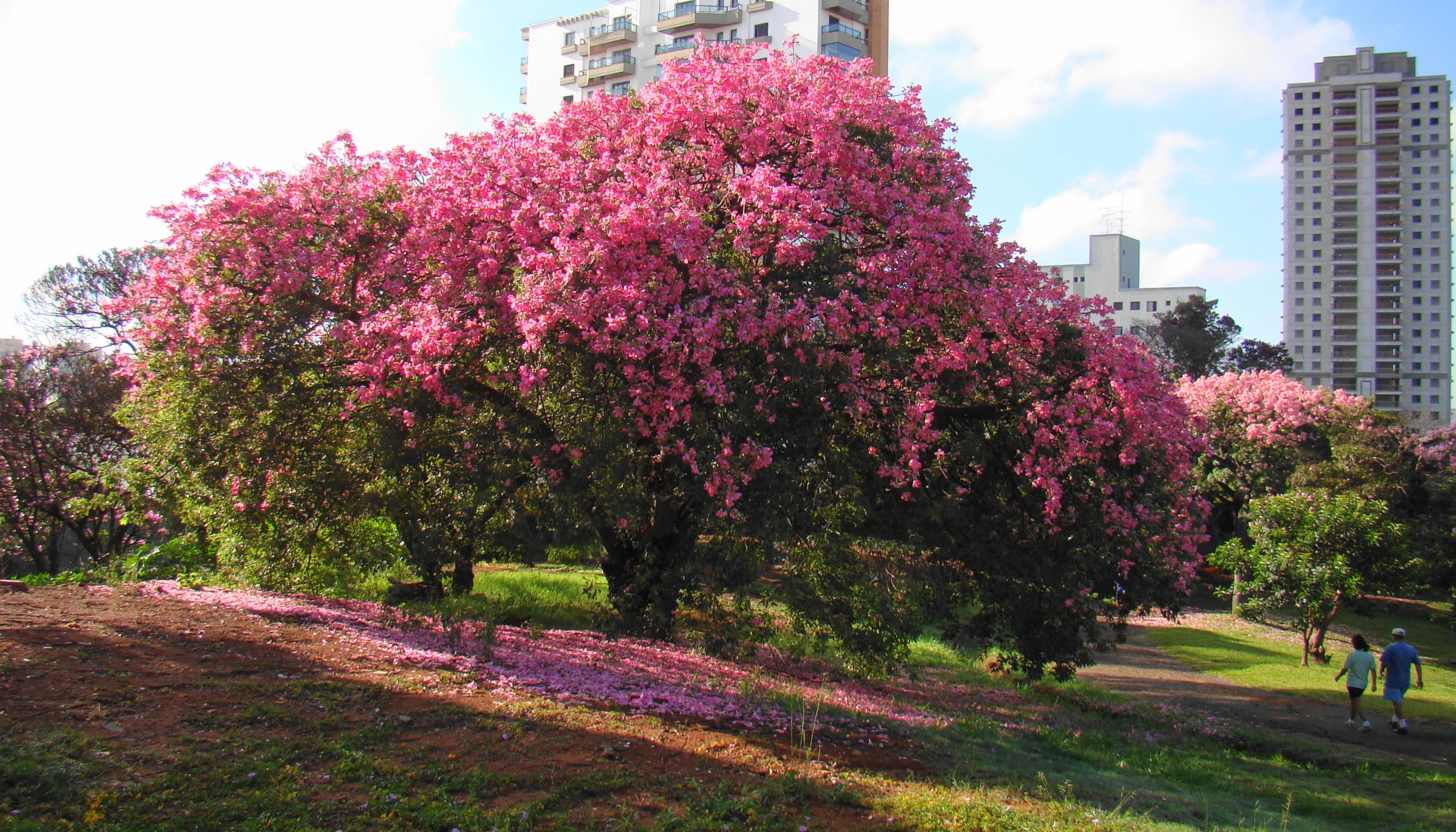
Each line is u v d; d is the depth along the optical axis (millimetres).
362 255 9812
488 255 9391
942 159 10750
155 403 10805
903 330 9820
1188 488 11961
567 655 8914
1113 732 9805
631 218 8484
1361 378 87438
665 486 9641
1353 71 90375
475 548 11070
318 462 9828
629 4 50000
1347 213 88312
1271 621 23062
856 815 5094
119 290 27172
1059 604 10406
